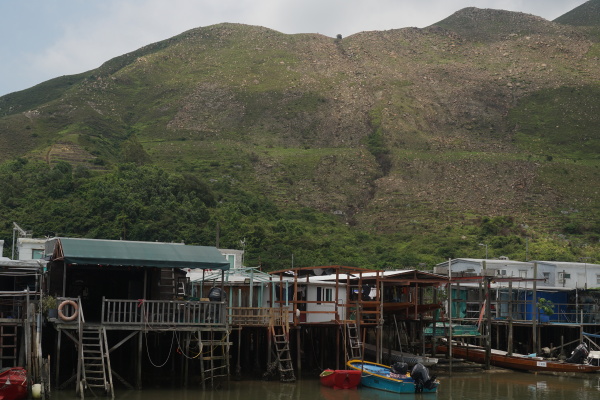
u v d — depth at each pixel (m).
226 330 39.22
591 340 58.28
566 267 74.75
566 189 163.50
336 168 179.12
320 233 119.19
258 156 184.12
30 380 33.31
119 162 146.62
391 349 50.91
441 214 145.50
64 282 37.56
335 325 44.28
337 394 39.22
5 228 89.38
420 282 47.81
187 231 97.44
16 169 118.94
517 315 66.00
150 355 42.81
